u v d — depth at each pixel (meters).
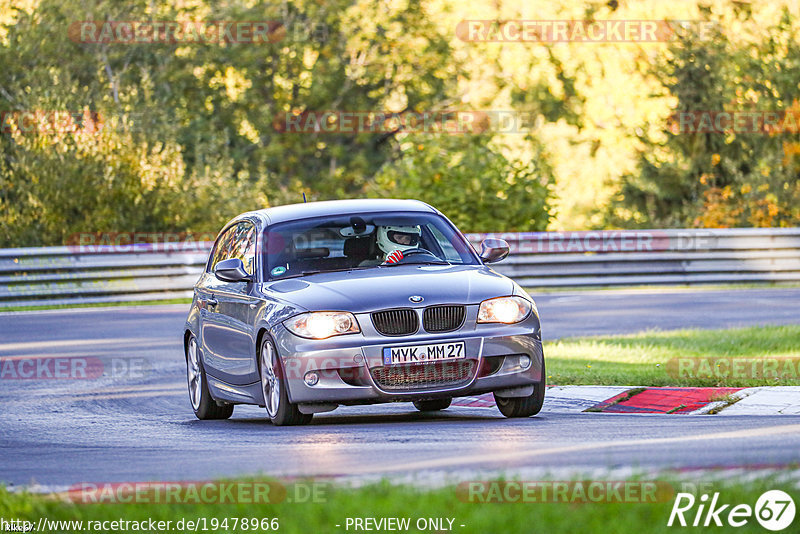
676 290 81.81
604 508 17.28
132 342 57.94
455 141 97.88
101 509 19.30
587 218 133.25
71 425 34.66
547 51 142.12
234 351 33.50
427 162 95.38
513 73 143.00
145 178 107.31
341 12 144.25
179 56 137.50
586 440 25.80
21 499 20.20
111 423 35.00
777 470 19.66
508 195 94.56
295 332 29.92
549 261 84.44
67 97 110.56
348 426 30.55
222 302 34.78
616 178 134.50
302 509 18.30
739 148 127.31
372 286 30.55
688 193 128.38
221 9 141.50
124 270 81.00
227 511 18.62
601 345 47.94
